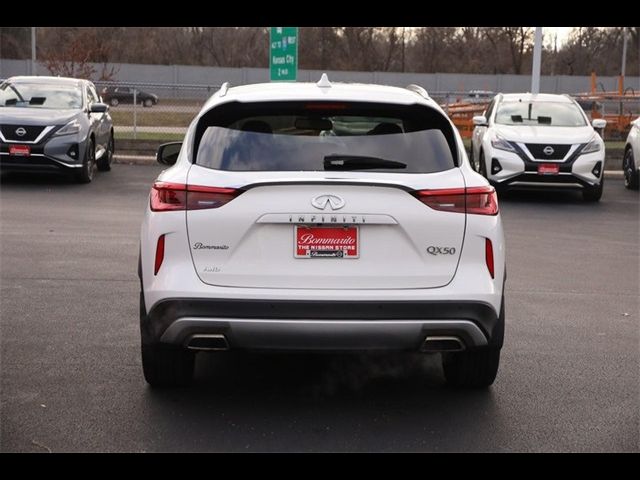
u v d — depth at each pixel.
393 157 4.88
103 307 7.48
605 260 10.42
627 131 29.70
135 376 5.68
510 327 7.18
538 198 16.28
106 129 18.39
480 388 5.55
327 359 6.19
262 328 4.64
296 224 4.67
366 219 4.68
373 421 4.95
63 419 4.88
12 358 6.00
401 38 76.69
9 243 10.40
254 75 56.84
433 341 4.75
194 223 4.72
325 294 4.64
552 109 16.81
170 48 74.19
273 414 5.04
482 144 16.11
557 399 5.39
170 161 7.49
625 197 16.89
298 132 5.02
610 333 7.05
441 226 4.75
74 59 35.53
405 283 4.73
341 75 57.47
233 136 4.97
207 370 5.88
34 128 15.73
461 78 57.94
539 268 9.80
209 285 4.69
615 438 4.75
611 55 80.06
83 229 11.55
